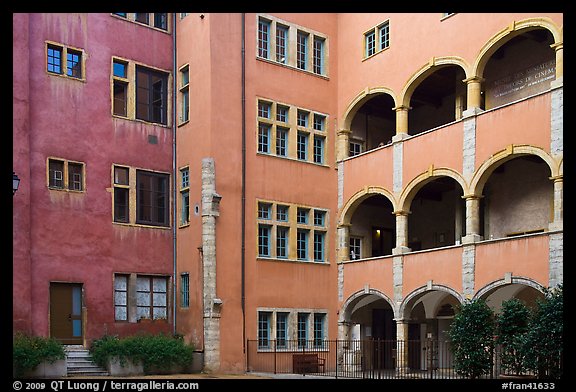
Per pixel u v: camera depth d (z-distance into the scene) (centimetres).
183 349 2153
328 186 2588
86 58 2252
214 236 2230
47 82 2148
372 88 2503
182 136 2409
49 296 2067
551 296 1684
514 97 2259
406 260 2277
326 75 2642
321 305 2494
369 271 2422
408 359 2344
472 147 2092
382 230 2797
